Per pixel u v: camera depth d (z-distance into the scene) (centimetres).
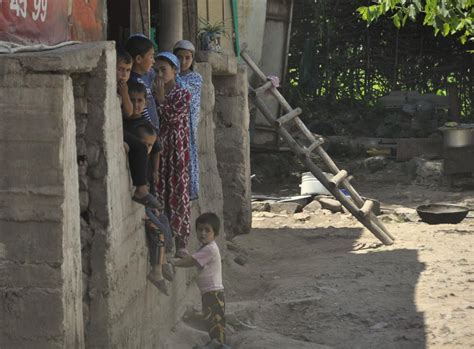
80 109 584
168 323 776
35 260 514
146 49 680
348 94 2397
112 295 592
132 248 650
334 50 2411
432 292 949
